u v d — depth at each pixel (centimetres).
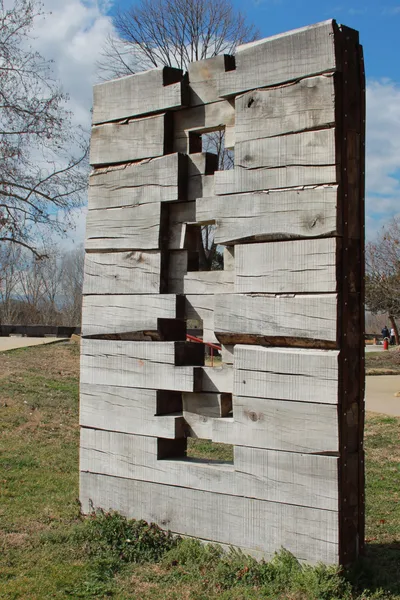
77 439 846
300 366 399
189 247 483
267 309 418
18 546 456
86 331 520
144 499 475
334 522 383
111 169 518
